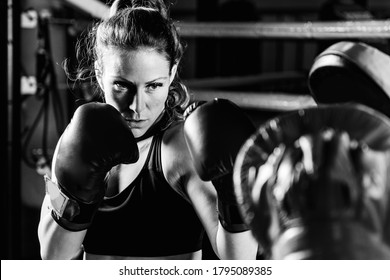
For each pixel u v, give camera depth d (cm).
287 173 54
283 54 675
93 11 316
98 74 140
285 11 654
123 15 129
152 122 135
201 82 355
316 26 280
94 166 119
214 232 134
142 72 126
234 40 477
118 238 144
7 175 288
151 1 146
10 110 286
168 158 141
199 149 113
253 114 386
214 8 477
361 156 52
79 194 122
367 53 96
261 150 57
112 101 131
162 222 143
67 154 121
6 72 282
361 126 54
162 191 143
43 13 318
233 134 113
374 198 51
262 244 55
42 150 324
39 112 318
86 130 121
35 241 327
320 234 51
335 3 409
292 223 53
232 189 117
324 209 52
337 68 97
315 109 56
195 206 139
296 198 53
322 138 54
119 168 144
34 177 324
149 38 125
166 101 149
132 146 122
